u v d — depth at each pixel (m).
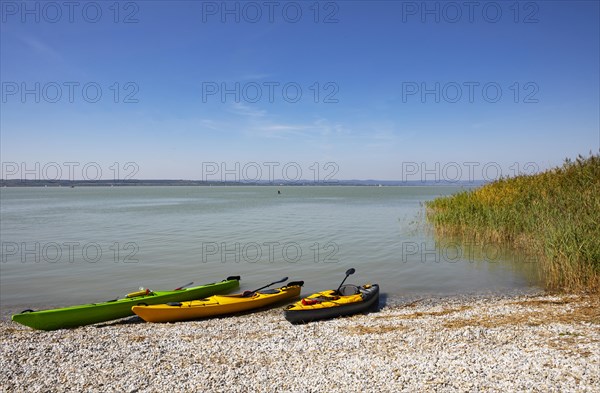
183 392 6.24
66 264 18.78
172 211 51.19
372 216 41.38
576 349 7.04
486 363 6.63
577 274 12.60
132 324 11.23
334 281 15.38
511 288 13.55
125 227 32.78
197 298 13.37
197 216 42.97
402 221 35.50
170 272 17.17
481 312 10.34
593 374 5.94
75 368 7.36
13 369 7.38
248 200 85.25
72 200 88.69
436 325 9.31
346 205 62.47
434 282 14.73
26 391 6.52
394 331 8.98
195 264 18.59
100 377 6.94
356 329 9.37
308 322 10.60
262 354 7.78
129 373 7.07
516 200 21.12
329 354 7.62
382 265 17.69
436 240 23.94
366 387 6.03
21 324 11.11
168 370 7.13
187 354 7.92
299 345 8.23
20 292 14.36
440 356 7.13
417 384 6.00
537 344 7.47
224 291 14.17
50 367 7.44
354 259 19.08
